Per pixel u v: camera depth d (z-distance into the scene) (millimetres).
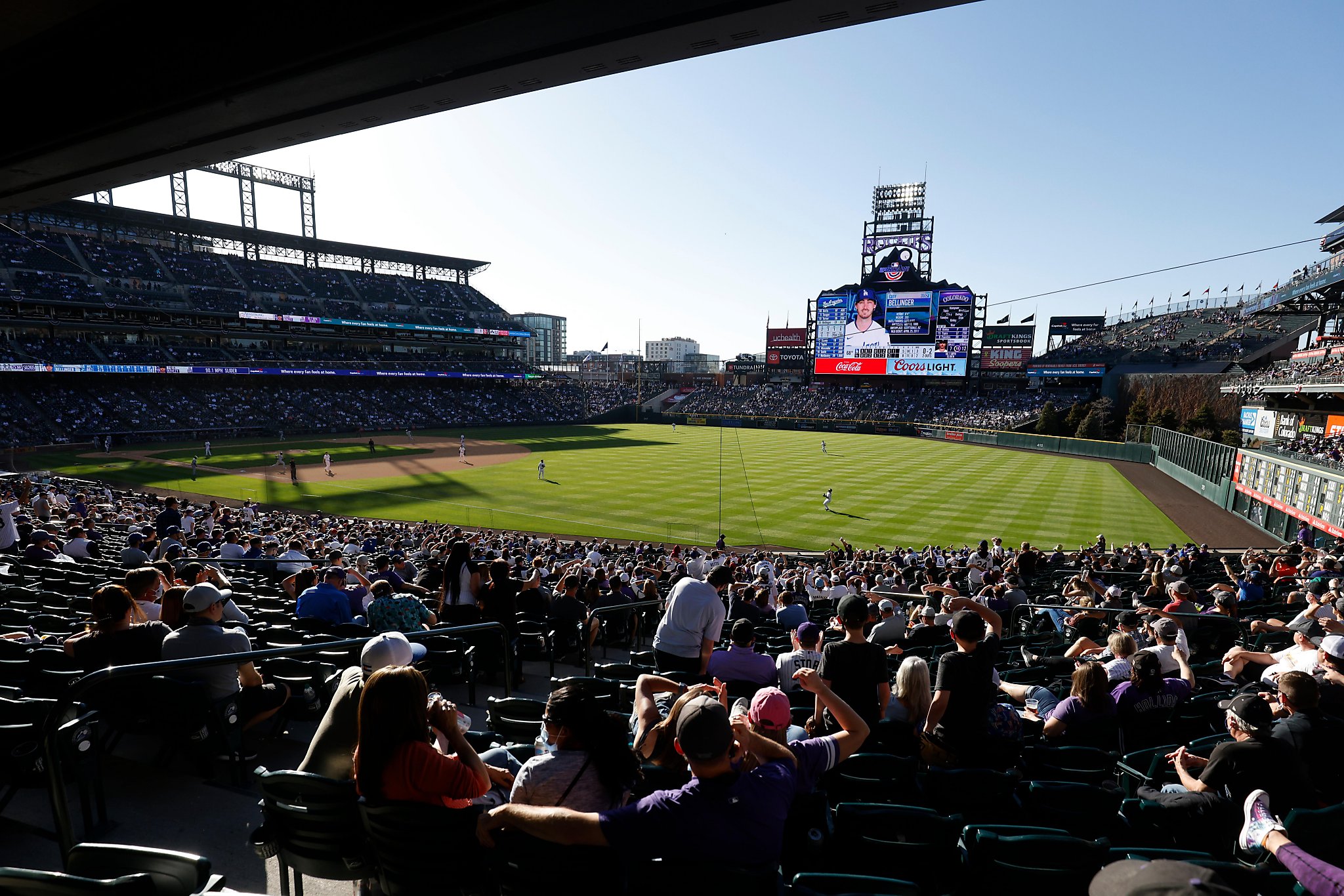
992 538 33750
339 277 94438
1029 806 5305
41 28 7262
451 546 10094
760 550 31609
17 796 5613
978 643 5516
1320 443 36688
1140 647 9945
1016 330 100438
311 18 6668
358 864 4090
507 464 56906
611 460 60250
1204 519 38281
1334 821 4223
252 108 7754
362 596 12000
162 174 9930
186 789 5820
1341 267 39219
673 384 121250
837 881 3605
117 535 22578
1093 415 73625
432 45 6426
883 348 87875
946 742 5535
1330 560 19406
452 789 3633
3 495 27969
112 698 6059
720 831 3199
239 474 49688
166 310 72062
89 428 62062
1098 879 1910
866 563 20609
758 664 7043
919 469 55812
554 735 3633
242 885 4598
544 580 17734
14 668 6887
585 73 6922
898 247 95375
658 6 5750
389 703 3600
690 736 3158
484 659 9711
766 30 6062
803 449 69812
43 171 9766
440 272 108750
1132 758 6113
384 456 60469
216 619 6012
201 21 7129
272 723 7449
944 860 4480
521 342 112500
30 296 62938
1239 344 80375
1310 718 5078
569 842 3236
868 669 5836
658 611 15062
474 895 3818
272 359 79500
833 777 5512
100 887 2764
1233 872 3773
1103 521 37250
